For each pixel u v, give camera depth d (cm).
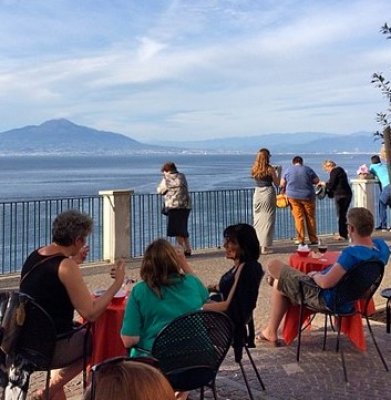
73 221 422
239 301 475
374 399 465
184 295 405
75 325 464
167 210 1151
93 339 442
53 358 406
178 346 377
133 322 400
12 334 392
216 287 550
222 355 399
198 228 1553
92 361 448
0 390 465
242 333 475
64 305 413
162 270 402
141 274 407
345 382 504
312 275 573
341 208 1371
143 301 399
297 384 500
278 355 580
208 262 1111
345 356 573
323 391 484
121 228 1134
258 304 777
